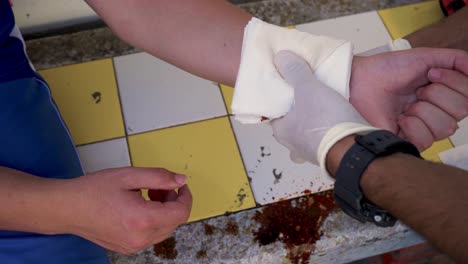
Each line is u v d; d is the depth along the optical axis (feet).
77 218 2.21
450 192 1.66
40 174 2.46
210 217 2.76
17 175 2.24
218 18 2.39
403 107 2.37
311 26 3.22
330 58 2.32
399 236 2.75
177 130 2.95
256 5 3.28
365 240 2.73
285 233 2.72
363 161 1.93
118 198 2.20
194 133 2.93
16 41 2.55
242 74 2.30
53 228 2.25
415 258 2.90
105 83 3.07
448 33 2.69
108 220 2.20
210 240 2.72
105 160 2.89
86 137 2.94
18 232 2.36
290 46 2.35
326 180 2.82
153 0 2.39
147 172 2.24
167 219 2.23
